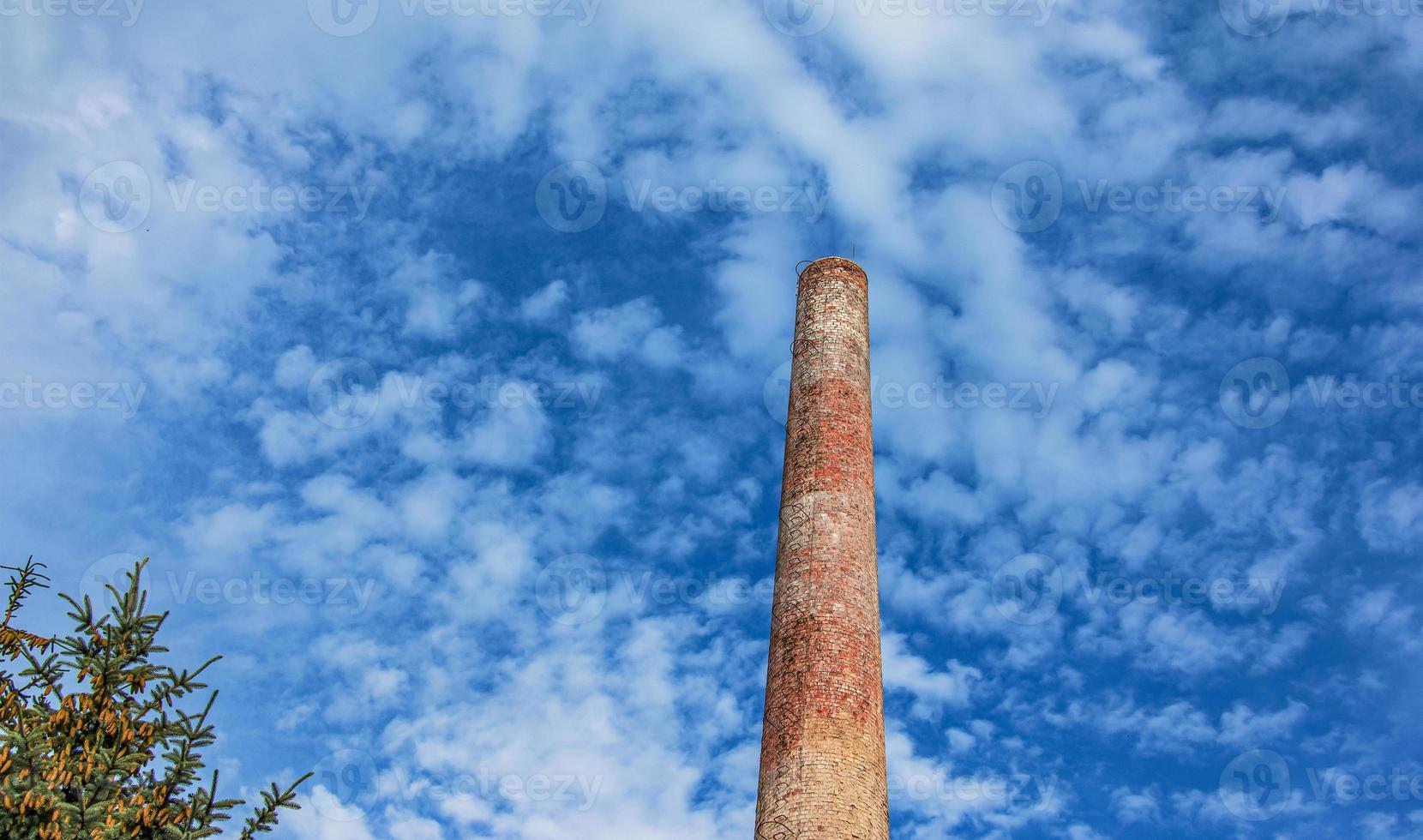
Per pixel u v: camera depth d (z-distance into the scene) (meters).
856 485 24.06
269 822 12.08
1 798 10.81
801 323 27.34
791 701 20.67
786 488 24.44
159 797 11.87
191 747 12.26
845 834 18.86
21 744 11.41
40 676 12.64
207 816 11.86
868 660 21.48
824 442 24.55
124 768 11.60
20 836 10.81
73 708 12.02
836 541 22.89
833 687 20.67
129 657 12.32
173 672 12.46
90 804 11.36
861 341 26.88
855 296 27.53
